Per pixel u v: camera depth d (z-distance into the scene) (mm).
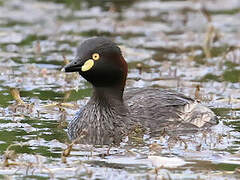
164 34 21734
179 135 13023
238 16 24438
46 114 14414
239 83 16984
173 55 19875
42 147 12219
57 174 10828
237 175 10789
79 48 13477
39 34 22078
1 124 13633
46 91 16203
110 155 11797
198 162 11406
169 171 10977
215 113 14531
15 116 14219
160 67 18531
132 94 14141
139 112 13508
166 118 13539
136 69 18359
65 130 13414
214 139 12742
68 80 17062
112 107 13359
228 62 19078
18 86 16594
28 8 25125
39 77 17375
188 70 18281
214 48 20609
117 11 24922
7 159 11227
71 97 15703
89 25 23047
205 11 22797
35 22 23500
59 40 21406
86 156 11727
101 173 10859
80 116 13453
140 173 10867
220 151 12008
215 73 17984
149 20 23938
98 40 13422
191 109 13867
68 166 11188
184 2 26344
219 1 26281
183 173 10867
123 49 20016
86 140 12875
